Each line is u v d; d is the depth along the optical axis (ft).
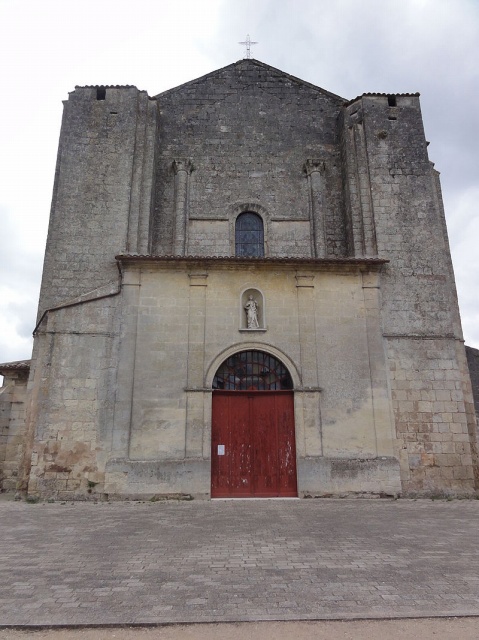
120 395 44.93
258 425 45.83
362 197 55.93
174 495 42.50
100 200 54.95
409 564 21.45
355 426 45.62
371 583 18.85
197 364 46.34
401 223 53.83
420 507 38.75
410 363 48.26
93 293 47.93
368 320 48.93
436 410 46.98
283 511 36.29
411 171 56.13
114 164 56.49
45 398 44.86
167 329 47.29
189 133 63.36
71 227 53.72
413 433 46.19
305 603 16.80
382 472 44.27
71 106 58.49
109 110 58.80
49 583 18.97
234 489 43.93
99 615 15.78
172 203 60.29
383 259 49.83
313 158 63.10
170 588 18.33
